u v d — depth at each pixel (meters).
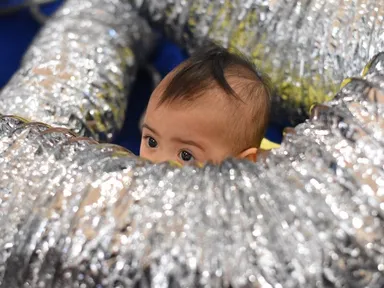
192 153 0.81
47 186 0.70
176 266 0.64
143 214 0.67
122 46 1.24
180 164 0.75
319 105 0.74
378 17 0.98
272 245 0.64
